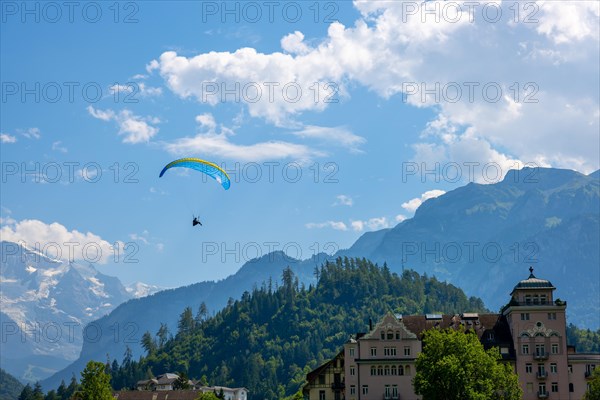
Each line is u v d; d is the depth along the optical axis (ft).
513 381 622.54
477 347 630.74
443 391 606.96
